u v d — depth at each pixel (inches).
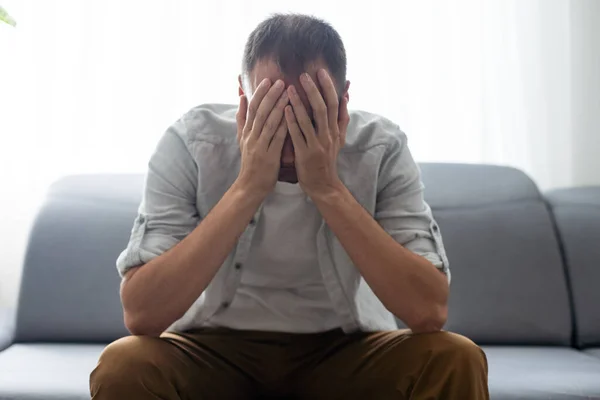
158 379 43.3
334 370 50.2
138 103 84.0
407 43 84.2
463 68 84.2
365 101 84.2
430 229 52.1
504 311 70.3
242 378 52.6
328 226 52.2
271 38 48.9
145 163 84.0
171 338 50.4
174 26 84.1
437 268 49.7
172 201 51.9
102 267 70.8
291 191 51.9
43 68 83.9
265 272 54.1
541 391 53.1
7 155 84.0
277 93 47.8
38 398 51.3
